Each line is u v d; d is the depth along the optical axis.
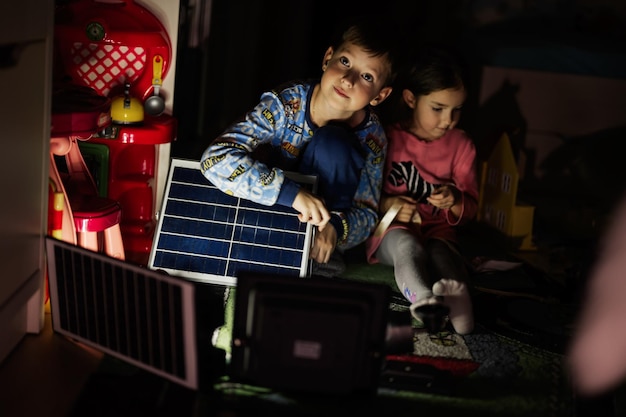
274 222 1.97
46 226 1.73
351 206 2.08
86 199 1.93
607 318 2.03
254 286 1.47
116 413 1.43
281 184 1.86
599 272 2.28
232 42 3.35
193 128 3.04
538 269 2.40
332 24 3.84
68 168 2.02
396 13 3.82
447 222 2.31
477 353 1.80
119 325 1.57
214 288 1.96
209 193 2.00
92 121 1.81
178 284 1.43
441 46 2.26
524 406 1.59
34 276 1.67
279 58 3.74
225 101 3.38
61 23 2.09
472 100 3.10
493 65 3.13
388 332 1.76
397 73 2.04
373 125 2.12
